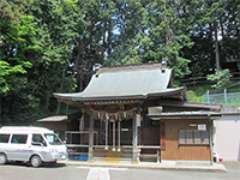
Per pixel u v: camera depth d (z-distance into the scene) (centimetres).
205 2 4600
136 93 2305
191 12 4606
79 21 3831
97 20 4409
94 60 4612
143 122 2419
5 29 2906
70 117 2778
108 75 2741
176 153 2161
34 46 3061
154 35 4088
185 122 2167
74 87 3831
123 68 2758
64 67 3594
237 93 3081
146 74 2642
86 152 2498
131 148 2288
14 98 3288
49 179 1477
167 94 2209
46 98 3659
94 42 4519
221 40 4950
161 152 2198
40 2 3297
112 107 2345
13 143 2117
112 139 2459
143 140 2406
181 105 2431
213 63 5059
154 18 4181
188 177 1600
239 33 4822
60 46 3388
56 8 3378
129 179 1506
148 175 1655
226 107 2617
